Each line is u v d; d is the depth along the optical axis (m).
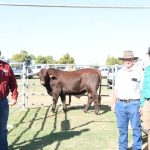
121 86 5.93
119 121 6.04
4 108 5.52
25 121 10.26
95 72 12.06
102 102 15.83
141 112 5.84
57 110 12.93
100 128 9.13
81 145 7.15
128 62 5.87
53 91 12.21
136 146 5.94
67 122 10.10
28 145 7.11
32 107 13.75
